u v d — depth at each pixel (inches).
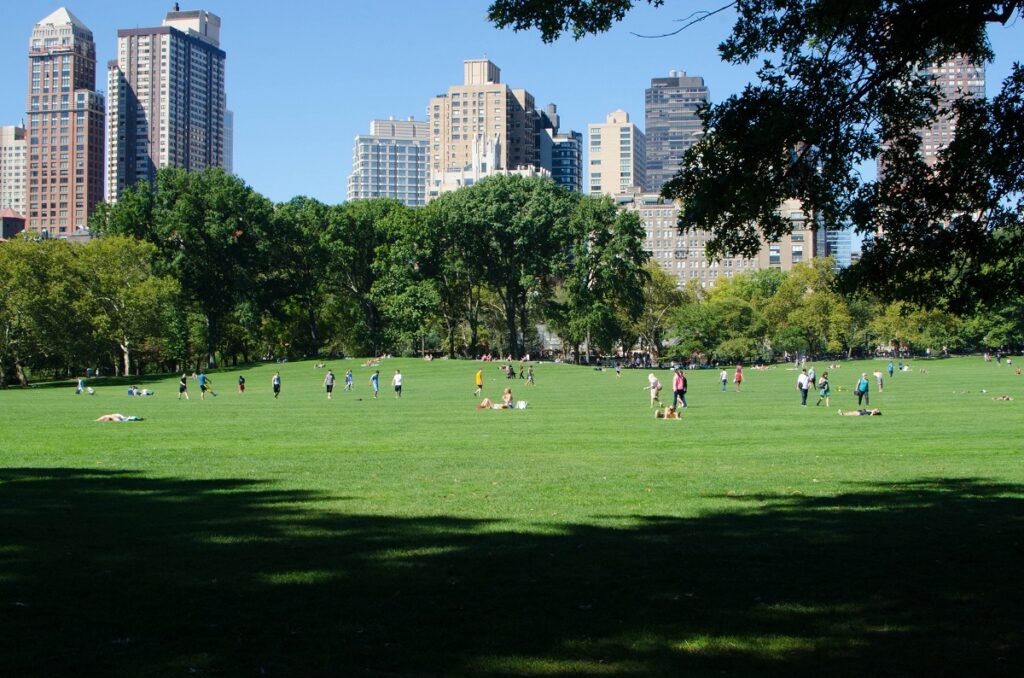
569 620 366.9
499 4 608.4
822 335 6067.9
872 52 572.1
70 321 3663.9
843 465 949.2
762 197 573.6
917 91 591.2
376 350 4901.6
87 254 3897.6
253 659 315.9
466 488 776.9
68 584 418.6
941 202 589.9
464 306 5123.0
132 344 4168.3
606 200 4709.6
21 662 309.9
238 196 4441.4
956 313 617.9
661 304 5999.0
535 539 540.1
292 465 951.0
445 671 307.1
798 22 599.8
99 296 3892.7
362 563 469.4
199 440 1243.8
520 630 352.8
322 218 4926.2
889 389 2706.7
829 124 576.1
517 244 4542.3
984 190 580.4
